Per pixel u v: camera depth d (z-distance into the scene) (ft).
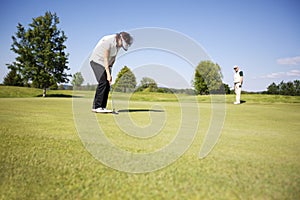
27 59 65.57
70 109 17.34
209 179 4.94
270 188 4.54
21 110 16.34
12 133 8.79
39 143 7.53
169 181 4.85
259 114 17.89
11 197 4.27
